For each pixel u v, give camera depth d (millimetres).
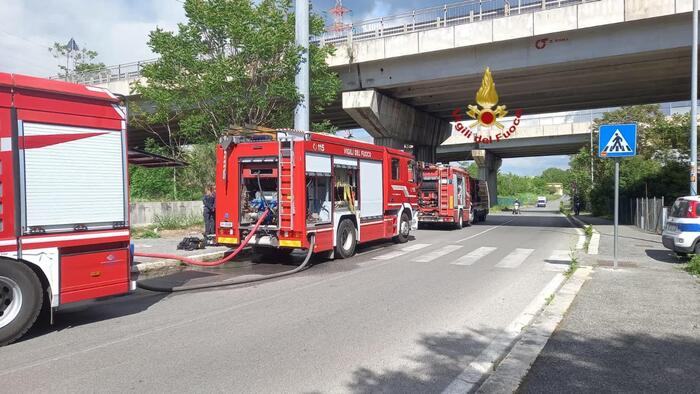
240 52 19109
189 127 19750
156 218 20516
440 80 25750
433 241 17922
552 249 15203
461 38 23812
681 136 31141
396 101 30531
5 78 5965
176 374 4793
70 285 6477
